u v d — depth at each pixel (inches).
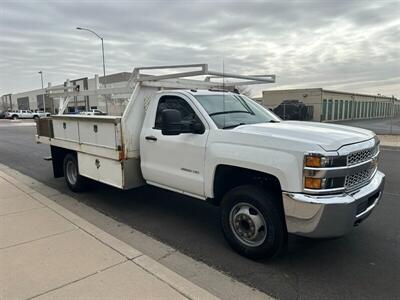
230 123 166.9
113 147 201.3
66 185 286.8
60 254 144.0
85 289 117.4
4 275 127.3
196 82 236.7
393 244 165.5
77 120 234.2
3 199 230.1
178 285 120.0
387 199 240.8
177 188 181.6
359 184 141.0
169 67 187.2
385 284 129.8
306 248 160.9
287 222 133.3
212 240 172.1
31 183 294.5
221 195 165.0
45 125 284.4
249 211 147.8
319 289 126.3
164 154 183.6
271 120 189.3
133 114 202.7
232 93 205.3
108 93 235.6
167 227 190.4
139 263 135.6
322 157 124.6
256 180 153.3
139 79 200.1
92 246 151.9
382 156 469.4
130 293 114.9
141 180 209.3
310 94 1544.0
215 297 113.3
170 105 186.7
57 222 183.2
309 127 160.6
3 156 469.1
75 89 287.4
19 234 166.4
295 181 129.0
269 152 136.6
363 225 189.9
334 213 125.0
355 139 140.9
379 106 2709.2
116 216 208.8
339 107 1806.1
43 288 118.3
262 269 140.9
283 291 124.6
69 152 264.1
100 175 221.3
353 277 135.0
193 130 165.6
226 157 150.0
